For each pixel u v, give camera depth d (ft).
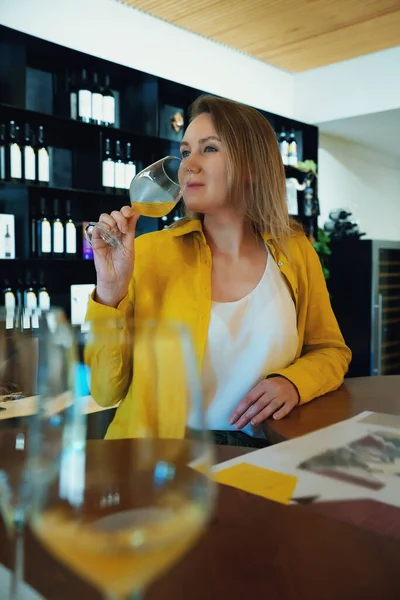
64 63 10.14
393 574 1.57
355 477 2.26
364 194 17.95
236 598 1.44
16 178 8.77
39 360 1.36
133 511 1.23
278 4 10.89
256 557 1.65
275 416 3.39
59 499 1.24
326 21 11.72
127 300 3.95
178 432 1.34
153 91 11.18
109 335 1.50
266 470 2.33
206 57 13.10
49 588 1.47
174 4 11.16
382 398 3.89
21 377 2.37
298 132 14.99
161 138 10.96
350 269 15.01
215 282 4.53
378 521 1.89
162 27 12.10
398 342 15.81
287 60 14.46
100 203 10.71
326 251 14.47
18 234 9.32
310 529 1.83
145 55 11.81
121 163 10.28
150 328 1.45
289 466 2.39
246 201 4.62
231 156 4.41
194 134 4.52
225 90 13.65
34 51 9.54
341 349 4.66
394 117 14.42
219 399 4.30
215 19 11.83
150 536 1.06
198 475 1.25
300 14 11.38
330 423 3.26
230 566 1.60
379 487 2.16
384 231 19.02
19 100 9.32
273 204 4.68
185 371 1.36
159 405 1.40
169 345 1.40
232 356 4.32
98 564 1.05
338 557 1.65
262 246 4.79
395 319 15.64
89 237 3.79
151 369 1.42
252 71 14.35
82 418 1.40
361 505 2.01
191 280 4.45
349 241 14.97
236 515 1.92
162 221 11.28
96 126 9.94
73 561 1.07
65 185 10.34
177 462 1.33
